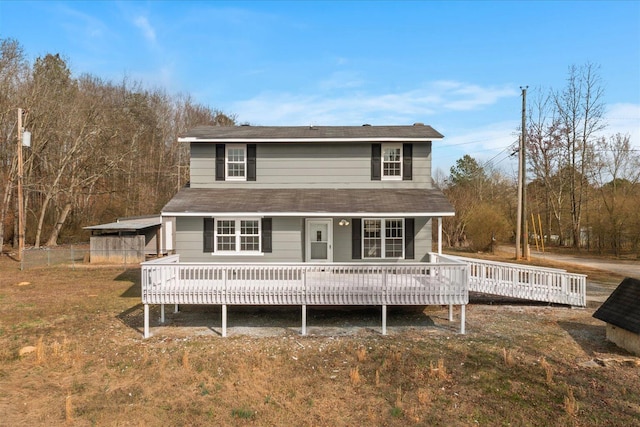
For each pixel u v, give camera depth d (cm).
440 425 666
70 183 3309
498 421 677
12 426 661
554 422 670
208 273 1122
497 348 992
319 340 1076
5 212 2966
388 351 984
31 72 3100
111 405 736
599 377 825
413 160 1576
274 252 1419
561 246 4119
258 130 1748
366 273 1205
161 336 1112
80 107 3338
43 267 2298
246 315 1332
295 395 778
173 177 4531
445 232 3909
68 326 1194
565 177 4153
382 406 733
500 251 3422
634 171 4069
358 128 1808
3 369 891
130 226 2462
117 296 1583
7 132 2956
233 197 1462
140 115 4359
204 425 675
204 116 5184
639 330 909
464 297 1123
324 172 1584
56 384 822
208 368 898
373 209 1334
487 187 4772
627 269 2402
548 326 1186
